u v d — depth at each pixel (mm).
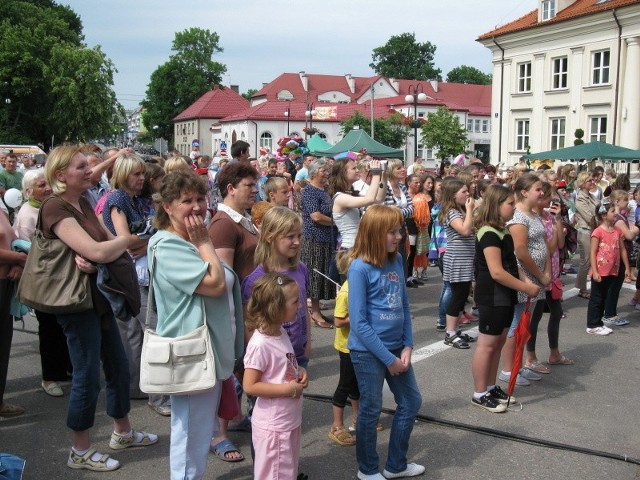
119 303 3742
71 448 4141
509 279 4770
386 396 5098
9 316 4664
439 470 4059
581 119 32781
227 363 3299
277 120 61000
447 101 68125
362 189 8867
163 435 4504
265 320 3324
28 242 4793
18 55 48906
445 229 6898
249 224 4395
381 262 3697
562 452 4348
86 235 3646
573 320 8047
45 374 5234
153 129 84938
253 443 3404
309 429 4648
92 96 49750
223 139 67938
